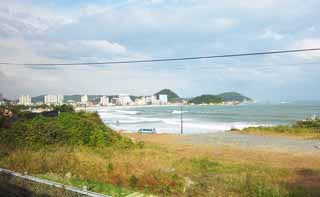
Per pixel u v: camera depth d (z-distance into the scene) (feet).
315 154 69.15
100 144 60.95
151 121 235.40
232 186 28.22
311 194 26.99
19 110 79.05
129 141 68.33
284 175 38.83
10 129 54.95
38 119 60.64
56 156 39.37
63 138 58.29
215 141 98.89
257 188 27.32
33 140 53.78
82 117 68.44
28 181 27.50
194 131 158.10
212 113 349.00
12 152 43.55
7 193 26.81
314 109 401.70
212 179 32.37
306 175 40.22
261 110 396.37
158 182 29.01
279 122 216.54
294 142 96.78
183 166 42.32
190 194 26.63
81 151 50.65
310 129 130.41
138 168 35.29
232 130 138.72
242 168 43.88
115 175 31.27
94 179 30.83
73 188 25.11
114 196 25.66
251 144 90.79
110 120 246.27
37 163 35.70
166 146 77.05
